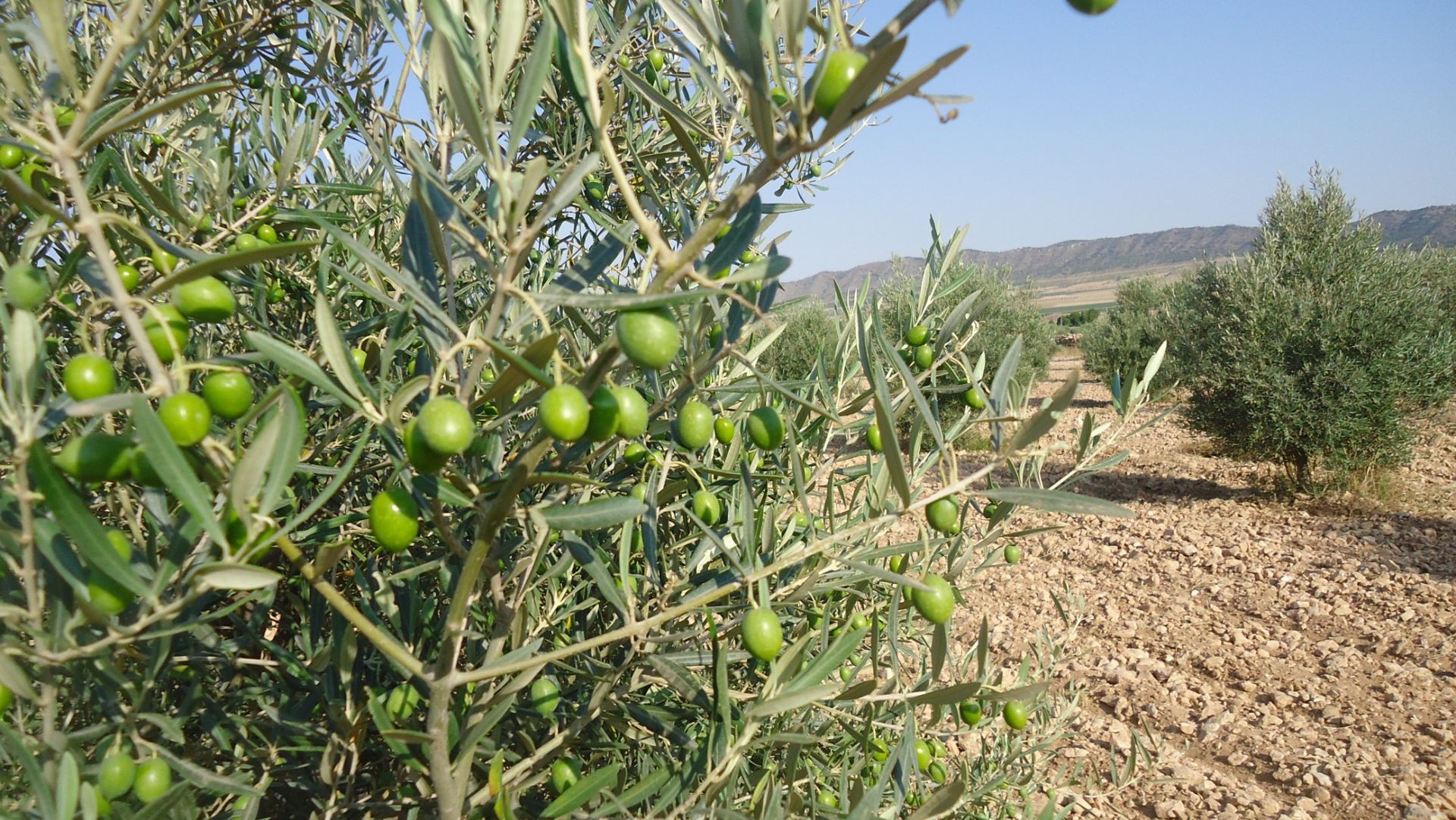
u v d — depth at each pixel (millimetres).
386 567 1944
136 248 1602
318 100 2473
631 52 2615
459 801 1302
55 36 790
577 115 2564
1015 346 1312
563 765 1611
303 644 1825
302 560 1015
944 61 699
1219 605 8305
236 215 1913
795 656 1421
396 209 2197
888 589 2445
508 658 1275
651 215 2295
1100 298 135250
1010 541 2512
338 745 1651
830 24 814
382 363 1185
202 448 963
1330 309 11641
